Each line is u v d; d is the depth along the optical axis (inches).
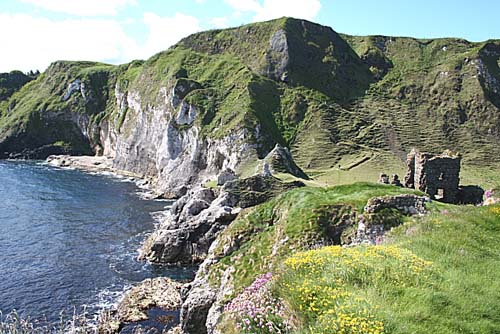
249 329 650.2
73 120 7859.3
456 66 6318.9
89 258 2481.5
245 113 4845.0
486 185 3833.7
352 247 854.5
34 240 2807.6
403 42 7293.3
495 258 863.1
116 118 6939.0
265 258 1344.7
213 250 1612.9
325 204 1405.0
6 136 7495.1
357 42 7377.0
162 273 2261.3
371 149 5022.1
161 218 3395.7
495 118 5590.6
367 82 6422.2
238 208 2436.0
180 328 1503.4
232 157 4493.1
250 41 6801.2
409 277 671.8
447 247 885.2
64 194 4254.4
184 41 7244.1
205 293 1419.8
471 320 581.3
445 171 2802.7
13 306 1860.2
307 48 6510.8
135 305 1812.3
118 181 5088.6
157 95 5826.8
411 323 550.0
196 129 4980.3
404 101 6058.1
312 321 581.0
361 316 543.8
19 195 4151.1
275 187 2573.8
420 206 1301.7
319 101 5762.8
